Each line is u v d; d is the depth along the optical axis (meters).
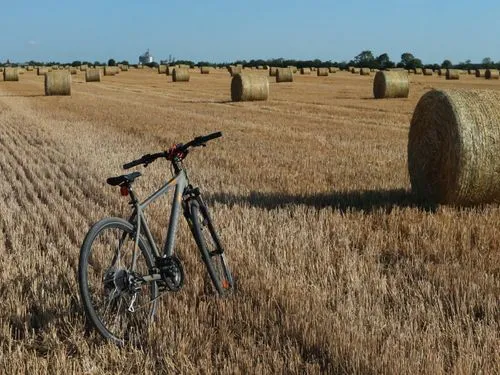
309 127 21.25
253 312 5.20
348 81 61.41
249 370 4.20
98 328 4.59
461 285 5.68
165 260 5.03
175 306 5.34
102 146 16.50
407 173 12.36
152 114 26.39
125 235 4.87
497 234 7.42
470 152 8.67
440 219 8.26
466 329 4.93
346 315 5.00
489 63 135.62
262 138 18.20
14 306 5.48
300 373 4.21
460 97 8.88
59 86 40.38
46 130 20.41
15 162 13.97
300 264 6.46
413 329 4.79
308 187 10.95
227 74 83.69
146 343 4.78
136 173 5.02
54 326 5.04
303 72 82.88
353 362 4.21
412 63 133.12
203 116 25.44
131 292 4.71
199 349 4.58
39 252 7.09
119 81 63.91
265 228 7.81
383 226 8.12
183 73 61.44
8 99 36.44
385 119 23.97
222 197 9.98
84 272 4.50
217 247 5.69
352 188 10.88
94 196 10.23
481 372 4.01
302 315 5.00
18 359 4.50
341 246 7.20
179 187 5.32
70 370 4.29
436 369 4.03
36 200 9.98
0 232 8.05
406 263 6.55
